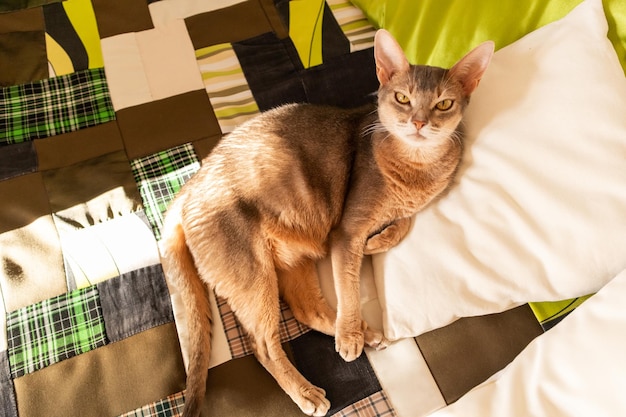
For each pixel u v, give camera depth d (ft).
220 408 3.27
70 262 3.75
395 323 3.42
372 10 4.87
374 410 3.22
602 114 3.12
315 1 5.15
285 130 3.82
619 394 2.42
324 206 3.81
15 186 4.10
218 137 4.38
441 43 4.15
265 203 3.68
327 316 3.65
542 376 2.73
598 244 3.01
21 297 3.61
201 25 5.04
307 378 3.43
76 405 3.25
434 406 3.21
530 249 3.22
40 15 5.17
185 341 3.48
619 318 2.62
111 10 5.20
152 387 3.32
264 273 3.58
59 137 4.39
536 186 3.22
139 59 4.83
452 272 3.37
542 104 3.34
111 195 4.06
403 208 3.76
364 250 3.75
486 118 3.59
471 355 3.34
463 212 3.50
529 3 3.73
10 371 3.33
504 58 3.63
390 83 3.64
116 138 4.38
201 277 3.66
